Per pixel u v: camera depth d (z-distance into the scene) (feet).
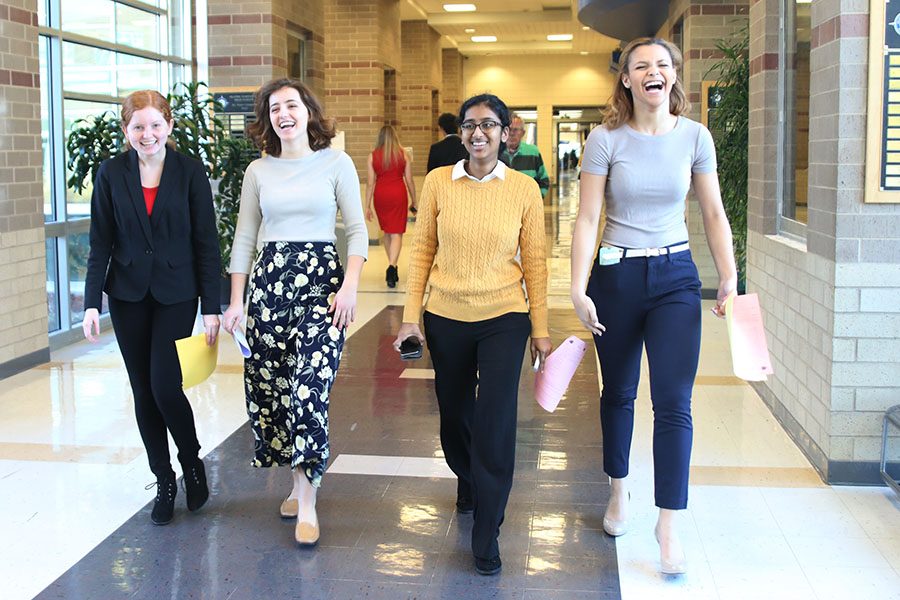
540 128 83.41
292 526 11.68
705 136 10.20
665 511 10.32
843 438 12.87
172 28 30.07
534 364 10.82
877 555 10.78
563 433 15.56
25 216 20.01
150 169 11.30
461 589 10.00
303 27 34.35
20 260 19.83
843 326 12.67
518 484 13.14
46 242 22.71
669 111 10.34
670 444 10.16
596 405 17.33
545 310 10.71
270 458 11.84
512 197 10.45
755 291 18.07
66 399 17.69
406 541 11.21
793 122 16.38
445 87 78.02
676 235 10.34
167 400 11.38
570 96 82.53
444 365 10.76
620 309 10.42
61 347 22.68
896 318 12.56
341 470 13.73
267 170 11.21
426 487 13.00
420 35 61.93
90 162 22.63
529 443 15.02
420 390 18.38
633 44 9.97
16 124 19.69
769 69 17.19
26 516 12.00
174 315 11.30
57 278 23.18
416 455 14.40
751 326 9.91
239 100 30.35
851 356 12.71
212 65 30.63
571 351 10.59
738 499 12.51
